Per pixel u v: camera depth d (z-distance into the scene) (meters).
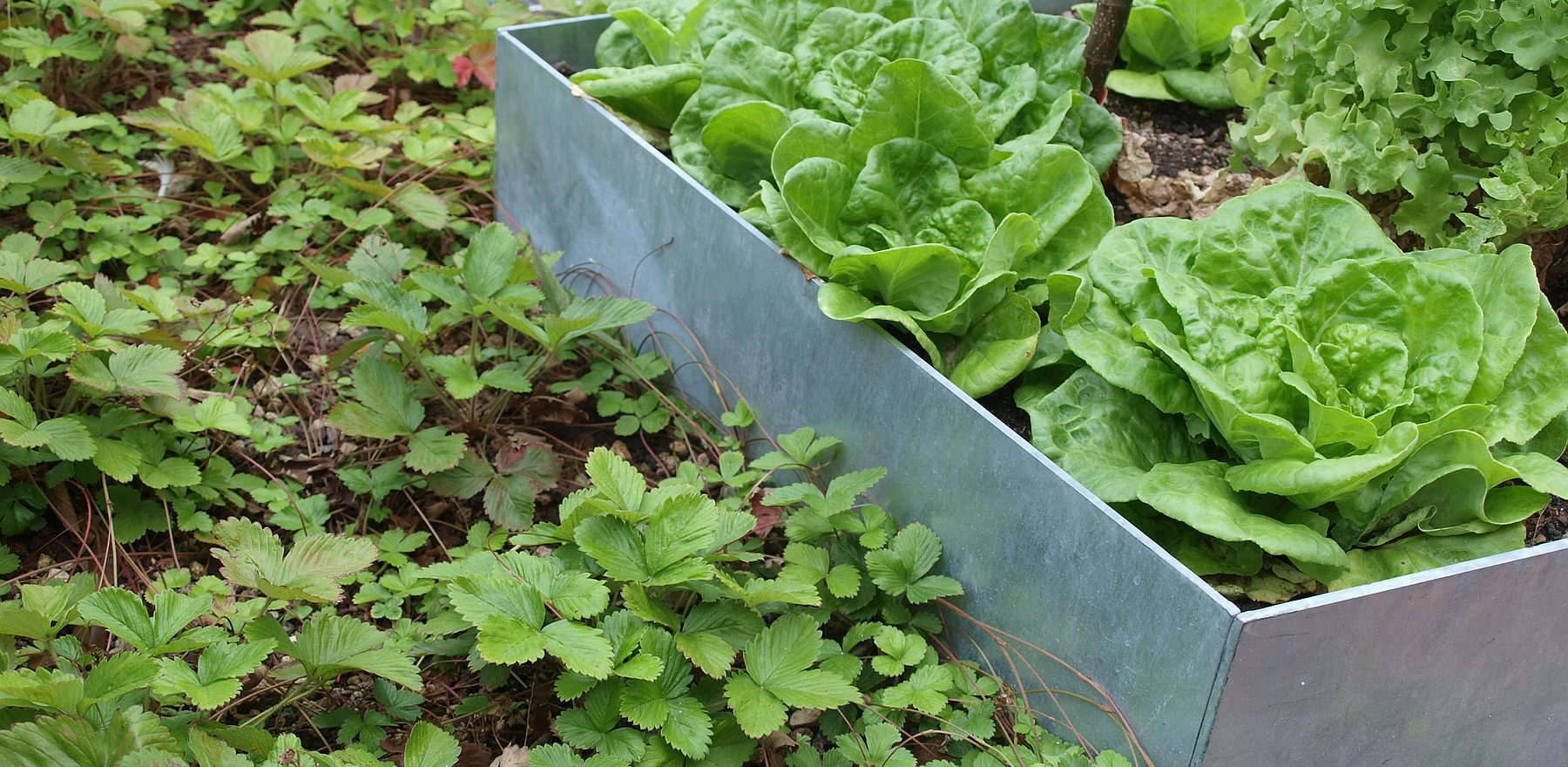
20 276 1.34
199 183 1.71
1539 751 1.26
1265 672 1.11
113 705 1.13
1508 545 1.20
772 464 1.34
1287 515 1.23
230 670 1.11
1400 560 1.20
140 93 1.81
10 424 1.24
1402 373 1.21
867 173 1.37
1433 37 1.32
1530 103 1.30
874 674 1.27
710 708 1.21
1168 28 1.63
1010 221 1.30
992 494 1.24
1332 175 1.35
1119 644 1.16
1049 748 1.21
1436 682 1.17
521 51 1.60
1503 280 1.23
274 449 1.44
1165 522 1.24
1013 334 1.33
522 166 1.67
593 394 1.53
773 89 1.47
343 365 1.52
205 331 1.45
